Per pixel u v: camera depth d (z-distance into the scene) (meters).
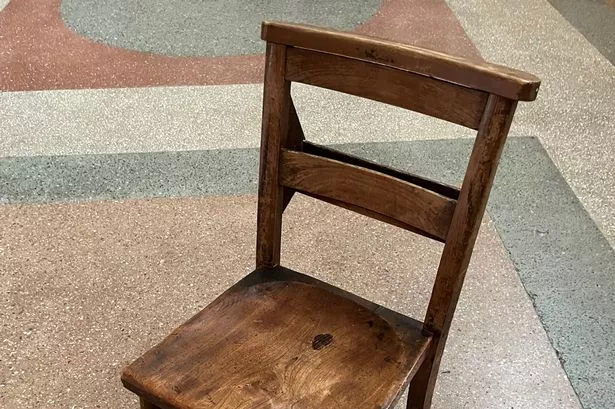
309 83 1.10
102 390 1.61
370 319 1.15
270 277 1.25
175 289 1.91
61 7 3.77
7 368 1.66
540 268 2.02
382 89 1.04
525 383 1.66
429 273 2.00
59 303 1.85
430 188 1.08
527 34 3.60
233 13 3.74
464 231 1.03
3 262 1.98
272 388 1.00
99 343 1.74
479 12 3.84
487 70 0.92
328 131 2.71
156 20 3.64
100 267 1.98
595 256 2.08
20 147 2.53
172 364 1.04
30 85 2.95
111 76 3.05
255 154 2.54
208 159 2.50
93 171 2.40
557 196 2.36
